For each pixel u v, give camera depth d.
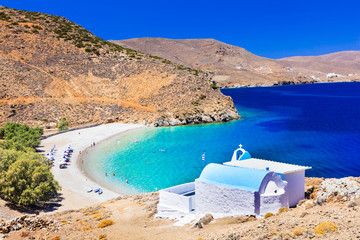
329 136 92.62
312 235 16.53
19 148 67.25
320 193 27.44
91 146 86.19
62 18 196.50
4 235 27.44
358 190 24.70
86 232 27.94
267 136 94.19
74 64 152.50
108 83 143.50
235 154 36.91
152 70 151.75
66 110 122.06
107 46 177.62
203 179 28.09
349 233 15.84
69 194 52.16
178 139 93.19
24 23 174.62
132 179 60.41
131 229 27.88
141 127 113.38
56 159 73.12
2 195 44.72
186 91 135.75
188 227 25.66
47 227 29.64
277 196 24.91
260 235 18.09
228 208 26.02
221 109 127.25
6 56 142.62
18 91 122.56
